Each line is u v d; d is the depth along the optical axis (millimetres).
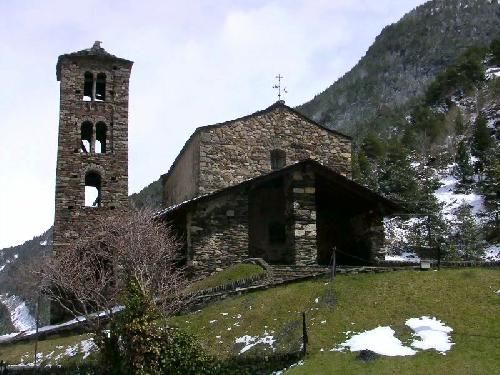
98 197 37656
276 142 35281
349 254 30453
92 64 38688
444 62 167250
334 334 19062
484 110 91562
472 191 61625
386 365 16594
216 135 34219
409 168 61750
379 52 189250
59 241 35438
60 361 22188
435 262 26312
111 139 37781
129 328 19125
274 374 17906
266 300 22141
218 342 20156
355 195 30812
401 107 127188
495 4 188625
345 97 171250
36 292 34469
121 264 28344
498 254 45438
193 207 28984
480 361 16375
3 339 28516
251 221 31328
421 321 19188
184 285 26859
